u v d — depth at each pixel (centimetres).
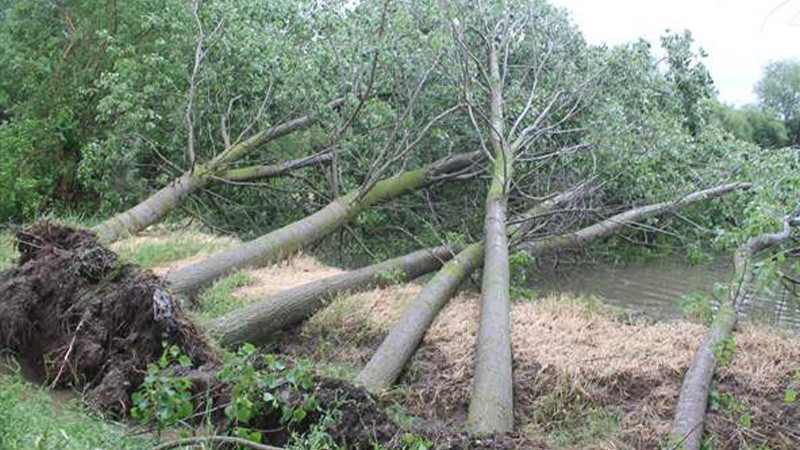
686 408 575
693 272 1187
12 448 382
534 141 1129
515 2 1228
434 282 816
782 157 994
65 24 1416
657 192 1116
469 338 710
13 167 1268
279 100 1198
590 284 1106
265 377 504
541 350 676
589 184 1106
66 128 1341
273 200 1246
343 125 1127
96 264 671
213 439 455
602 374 633
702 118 1284
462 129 1200
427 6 1147
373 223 1195
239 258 902
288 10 1205
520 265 952
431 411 629
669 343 687
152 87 1176
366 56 1116
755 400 602
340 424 495
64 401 587
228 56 1183
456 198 1244
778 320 872
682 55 1277
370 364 668
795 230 991
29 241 725
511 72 1252
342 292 816
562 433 583
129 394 577
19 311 651
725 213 1098
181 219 1181
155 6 1361
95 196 1364
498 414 578
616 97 1164
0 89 1444
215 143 1279
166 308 613
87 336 625
